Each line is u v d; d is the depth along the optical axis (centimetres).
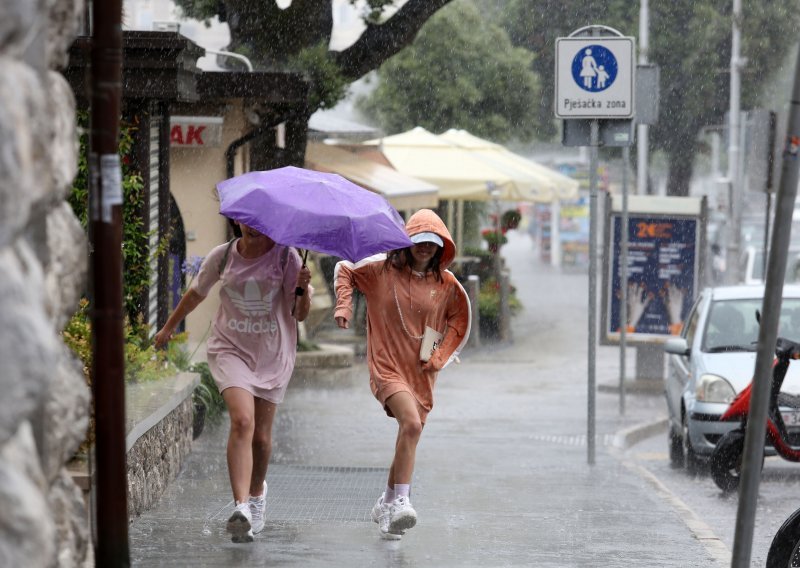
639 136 11112
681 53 10700
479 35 10425
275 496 2655
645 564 2100
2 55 895
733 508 3078
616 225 5638
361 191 2108
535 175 9081
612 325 5684
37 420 1070
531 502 2747
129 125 3238
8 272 862
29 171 910
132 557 1984
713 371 3675
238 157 5434
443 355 2156
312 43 5250
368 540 2181
